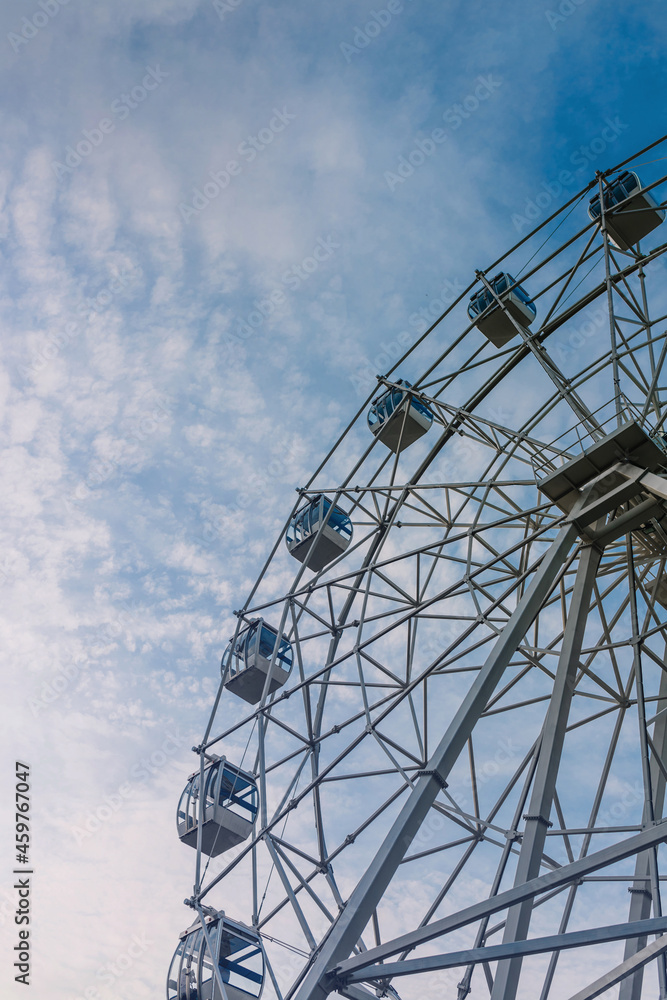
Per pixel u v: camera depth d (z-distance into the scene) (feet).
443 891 73.87
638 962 44.52
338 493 94.53
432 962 43.52
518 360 82.53
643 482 62.59
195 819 90.02
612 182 80.69
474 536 76.79
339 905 76.48
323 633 90.17
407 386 91.40
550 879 43.09
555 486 67.97
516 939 49.19
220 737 91.71
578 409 73.05
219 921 79.97
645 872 63.57
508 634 58.65
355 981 45.91
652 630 66.03
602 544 67.26
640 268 76.28
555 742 56.70
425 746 75.97
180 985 79.05
